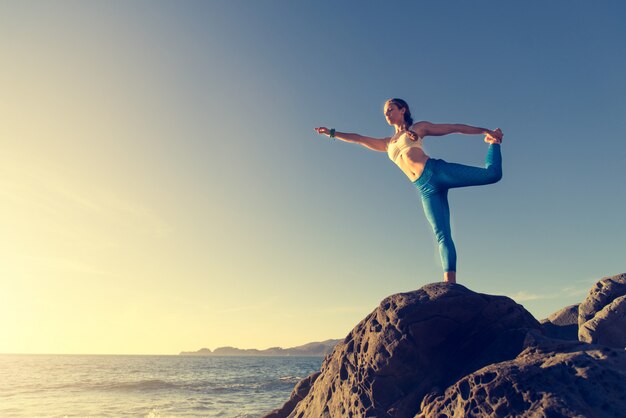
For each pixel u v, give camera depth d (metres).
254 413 24.88
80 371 88.38
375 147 7.65
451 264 6.86
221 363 145.38
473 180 6.68
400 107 7.31
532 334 5.99
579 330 13.01
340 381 7.08
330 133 7.71
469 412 5.18
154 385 48.41
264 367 107.69
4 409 28.73
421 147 7.02
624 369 5.13
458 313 6.32
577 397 4.80
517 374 5.16
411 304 6.39
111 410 27.42
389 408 6.26
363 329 7.00
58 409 28.44
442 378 6.28
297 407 8.74
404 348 6.25
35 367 111.06
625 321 12.11
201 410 26.78
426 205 7.05
